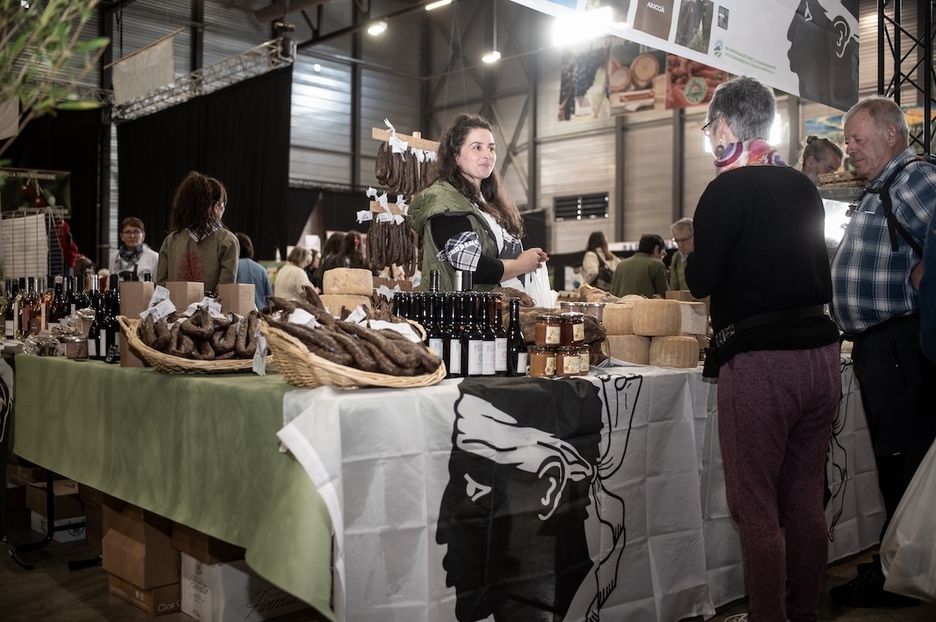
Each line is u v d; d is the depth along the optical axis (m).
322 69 15.70
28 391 3.09
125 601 2.80
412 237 3.59
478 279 2.47
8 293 4.17
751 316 2.08
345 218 14.95
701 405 2.54
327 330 1.97
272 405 1.91
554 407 2.10
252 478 1.97
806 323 2.09
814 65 4.51
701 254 2.10
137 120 12.36
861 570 2.80
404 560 1.84
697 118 13.66
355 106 16.09
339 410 1.73
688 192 13.82
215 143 10.84
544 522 2.08
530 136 15.74
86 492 3.40
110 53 13.34
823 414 2.16
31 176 10.02
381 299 2.98
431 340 2.15
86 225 12.63
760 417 2.06
